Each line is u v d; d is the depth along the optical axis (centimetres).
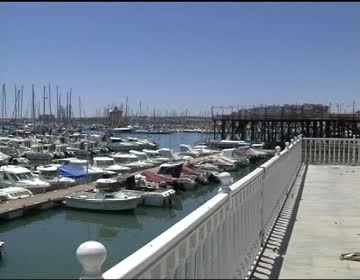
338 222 1046
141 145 7762
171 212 3088
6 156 5266
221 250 509
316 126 7662
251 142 7938
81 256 320
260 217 805
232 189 553
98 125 14975
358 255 755
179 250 383
